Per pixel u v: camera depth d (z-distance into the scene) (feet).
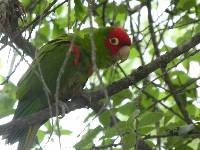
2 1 30.27
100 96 32.91
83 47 35.96
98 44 36.86
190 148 32.22
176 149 32.35
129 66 52.85
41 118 29.48
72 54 35.45
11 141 32.71
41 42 38.24
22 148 33.37
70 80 35.65
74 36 23.20
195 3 39.60
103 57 37.24
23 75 36.55
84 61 35.91
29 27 32.24
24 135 33.53
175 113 35.42
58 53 35.96
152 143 32.68
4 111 34.12
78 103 33.19
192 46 30.89
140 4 39.78
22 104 35.53
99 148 30.58
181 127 30.58
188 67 42.16
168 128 33.55
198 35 31.01
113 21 38.70
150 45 48.93
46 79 35.55
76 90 33.96
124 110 34.58
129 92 37.60
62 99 35.22
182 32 53.36
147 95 37.47
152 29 37.35
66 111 32.42
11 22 31.40
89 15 22.54
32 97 35.50
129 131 28.76
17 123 28.40
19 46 32.12
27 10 36.09
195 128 30.96
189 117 35.70
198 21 38.17
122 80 31.55
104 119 33.63
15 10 31.37
